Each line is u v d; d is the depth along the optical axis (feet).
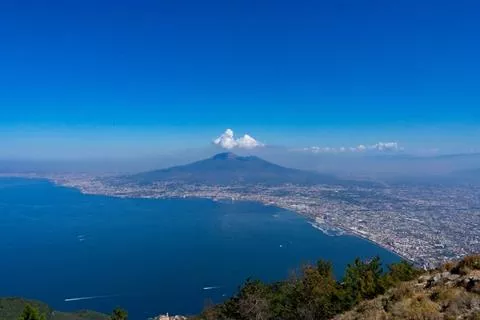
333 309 114.93
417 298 67.41
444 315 59.41
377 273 134.62
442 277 74.95
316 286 135.54
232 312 155.74
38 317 122.21
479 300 59.62
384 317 65.05
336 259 434.30
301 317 126.00
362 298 112.78
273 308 142.10
